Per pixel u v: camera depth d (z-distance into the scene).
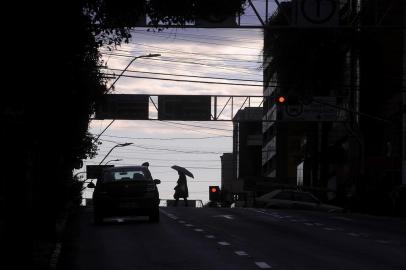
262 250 45.72
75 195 91.25
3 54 22.89
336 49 150.25
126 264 39.78
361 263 39.09
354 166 146.12
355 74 145.25
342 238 54.06
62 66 26.06
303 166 187.12
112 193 69.12
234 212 87.44
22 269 31.03
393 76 136.62
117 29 30.05
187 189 116.44
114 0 28.73
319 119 140.75
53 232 49.44
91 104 50.34
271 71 159.38
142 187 69.69
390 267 37.50
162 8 31.33
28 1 22.23
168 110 145.75
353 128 142.50
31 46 23.27
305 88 151.25
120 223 71.56
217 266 38.16
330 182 174.25
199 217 77.88
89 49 28.61
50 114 27.70
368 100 142.75
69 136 49.03
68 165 75.00
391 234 57.78
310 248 46.88
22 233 30.97
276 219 75.38
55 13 23.62
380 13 134.25
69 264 40.25
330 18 71.19
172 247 47.94
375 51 140.62
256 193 173.12
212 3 32.00
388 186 122.00
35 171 49.66
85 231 61.81
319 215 84.06
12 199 30.27
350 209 121.12
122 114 144.75
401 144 127.00
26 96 25.27
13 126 26.91
